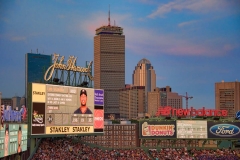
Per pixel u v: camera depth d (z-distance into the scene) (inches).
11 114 6619.1
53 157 7150.6
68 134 7470.5
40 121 6993.1
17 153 6545.3
